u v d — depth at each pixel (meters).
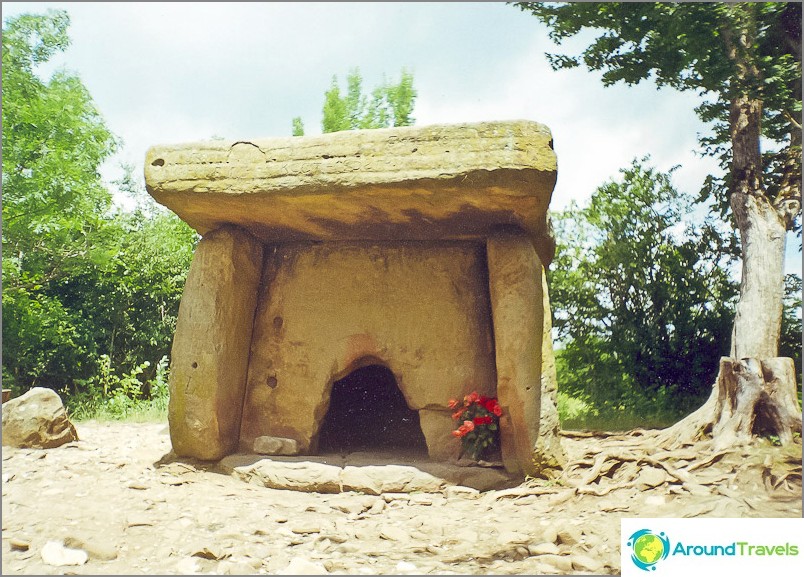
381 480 5.64
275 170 5.42
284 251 6.75
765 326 7.84
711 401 6.77
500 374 5.72
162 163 5.66
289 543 4.36
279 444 6.21
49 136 11.62
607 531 4.32
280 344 6.54
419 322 6.35
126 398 10.83
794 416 5.76
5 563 3.83
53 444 6.28
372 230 6.28
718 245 11.93
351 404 8.57
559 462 5.70
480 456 5.93
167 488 5.38
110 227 12.11
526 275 5.78
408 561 4.07
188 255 13.21
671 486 5.02
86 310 12.43
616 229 12.45
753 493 4.85
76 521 4.38
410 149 5.13
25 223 11.05
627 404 11.09
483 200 5.32
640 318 12.09
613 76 9.19
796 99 8.77
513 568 3.91
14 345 11.32
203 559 3.98
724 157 10.98
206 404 6.04
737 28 8.13
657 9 8.20
